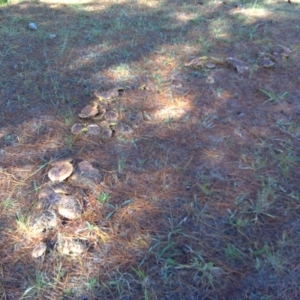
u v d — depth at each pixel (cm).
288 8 317
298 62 230
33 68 217
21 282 114
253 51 241
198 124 177
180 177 149
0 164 154
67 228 128
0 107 186
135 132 172
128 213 134
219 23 281
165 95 197
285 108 189
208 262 119
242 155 160
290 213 135
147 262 119
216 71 217
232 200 139
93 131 169
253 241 125
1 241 125
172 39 254
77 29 268
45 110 185
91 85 204
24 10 301
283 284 113
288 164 155
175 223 131
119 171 151
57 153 159
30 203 138
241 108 189
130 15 297
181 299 110
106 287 113
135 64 224
